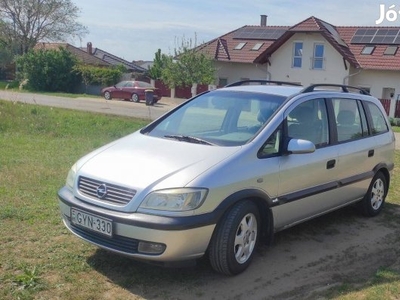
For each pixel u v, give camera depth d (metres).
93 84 44.03
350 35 37.75
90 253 4.77
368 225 6.36
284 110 5.16
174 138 5.00
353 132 6.18
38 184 7.30
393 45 34.72
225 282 4.39
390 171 7.00
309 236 5.79
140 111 25.38
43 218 5.72
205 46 42.09
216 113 5.42
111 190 4.19
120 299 3.95
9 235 5.15
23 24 56.84
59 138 12.46
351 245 5.56
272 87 5.93
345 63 34.31
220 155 4.48
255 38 42.09
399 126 28.64
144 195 4.06
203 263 4.75
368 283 4.52
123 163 4.43
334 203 5.82
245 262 4.59
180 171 4.20
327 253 5.27
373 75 34.28
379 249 5.48
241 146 4.65
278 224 4.96
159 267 4.57
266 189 4.68
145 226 3.97
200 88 39.88
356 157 6.04
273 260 4.97
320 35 35.09
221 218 4.30
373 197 6.70
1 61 55.56
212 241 4.32
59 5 57.72
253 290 4.27
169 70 40.12
